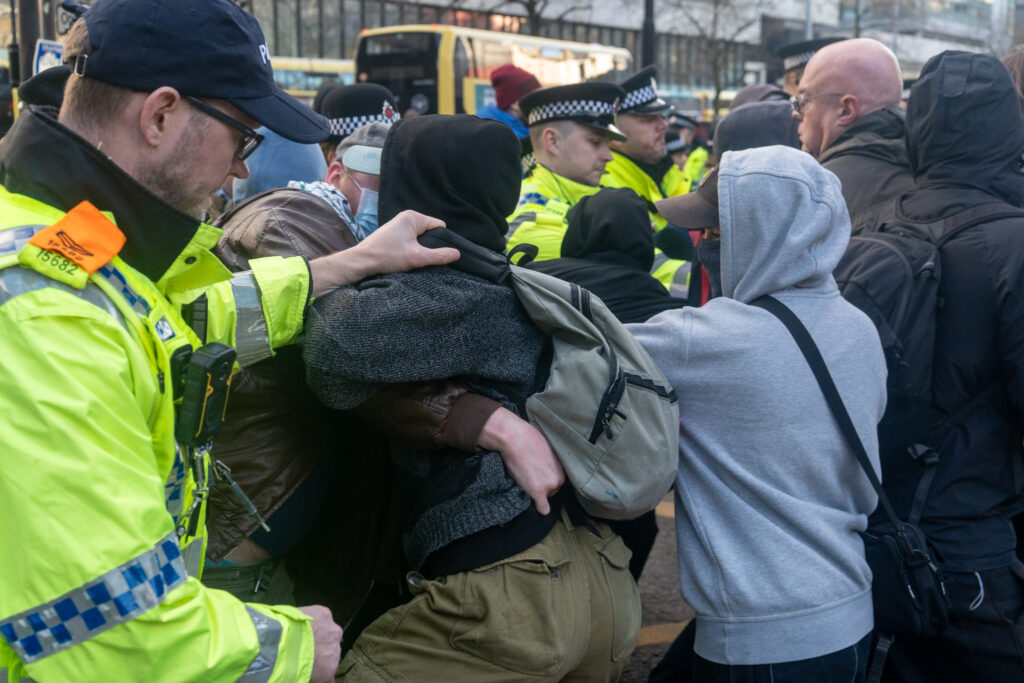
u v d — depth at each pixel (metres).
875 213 2.68
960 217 2.38
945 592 2.10
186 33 1.32
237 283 1.58
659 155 5.25
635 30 34.53
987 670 2.25
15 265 1.17
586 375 1.80
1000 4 28.06
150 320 1.28
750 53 37.50
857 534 2.08
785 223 1.99
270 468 1.92
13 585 1.11
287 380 1.91
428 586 1.84
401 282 1.74
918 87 2.56
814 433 1.97
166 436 1.29
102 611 1.11
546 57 17.22
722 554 1.96
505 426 1.79
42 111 1.44
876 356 2.09
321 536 2.17
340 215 2.24
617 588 1.89
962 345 2.28
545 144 3.98
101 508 1.12
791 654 1.92
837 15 39.84
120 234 1.28
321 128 1.48
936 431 2.29
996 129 2.48
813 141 3.47
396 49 16.47
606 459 1.81
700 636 2.02
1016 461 2.32
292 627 1.31
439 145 1.90
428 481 1.87
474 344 1.79
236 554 1.95
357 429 2.10
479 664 1.77
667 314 2.07
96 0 1.35
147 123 1.32
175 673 1.16
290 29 24.11
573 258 2.59
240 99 1.37
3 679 1.16
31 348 1.13
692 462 2.02
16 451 1.10
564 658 1.78
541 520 1.82
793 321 1.99
